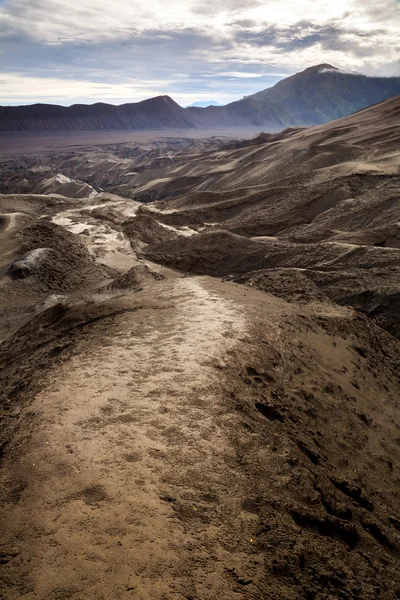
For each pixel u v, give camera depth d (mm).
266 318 14000
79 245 45875
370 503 7242
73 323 15695
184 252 46094
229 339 11609
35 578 4348
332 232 45406
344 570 5156
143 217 61844
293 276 24438
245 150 144625
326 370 12352
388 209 46812
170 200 83750
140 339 11539
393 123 108688
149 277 29219
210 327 12438
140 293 17531
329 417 9945
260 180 96000
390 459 9602
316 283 30719
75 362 10070
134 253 48938
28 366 12820
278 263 38500
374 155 83250
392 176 60875
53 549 4684
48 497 5457
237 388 9227
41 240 43656
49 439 6676
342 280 29578
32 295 33500
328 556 5316
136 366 9680
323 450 8438
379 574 5445
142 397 8203
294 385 10422
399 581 5480
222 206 69938
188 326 12523
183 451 6637
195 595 4273
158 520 5176
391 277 28562
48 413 7504
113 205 78750
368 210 48656
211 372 9547
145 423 7293
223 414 7930
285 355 11797
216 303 15133
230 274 40812
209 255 44219
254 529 5332
